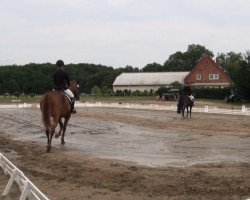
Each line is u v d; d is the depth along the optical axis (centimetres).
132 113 3978
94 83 13575
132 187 1066
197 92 8025
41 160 1480
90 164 1380
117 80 12069
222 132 2284
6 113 4041
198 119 3203
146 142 1916
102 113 3953
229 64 11462
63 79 1789
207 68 10175
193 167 1312
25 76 12900
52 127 1667
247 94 6228
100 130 2452
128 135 2192
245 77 6066
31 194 927
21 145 1856
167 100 7112
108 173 1230
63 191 1041
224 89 7688
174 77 11600
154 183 1099
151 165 1353
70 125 2759
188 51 16238
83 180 1156
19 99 8688
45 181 1156
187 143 1864
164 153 1602
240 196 973
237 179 1134
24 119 3284
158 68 16050
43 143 1930
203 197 966
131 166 1330
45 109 1638
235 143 1852
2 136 2216
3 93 12562
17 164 1410
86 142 1945
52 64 14225
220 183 1092
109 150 1694
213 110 4038
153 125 2723
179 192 1012
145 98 8481
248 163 1372
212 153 1589
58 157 1534
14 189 1083
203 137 2072
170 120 3114
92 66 15688
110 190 1043
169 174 1205
